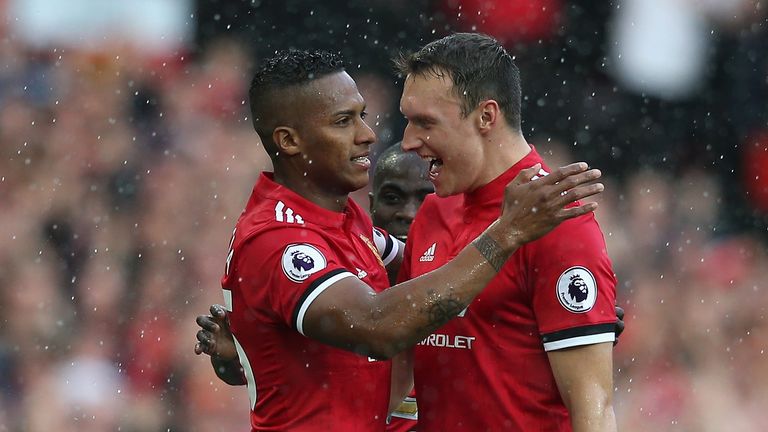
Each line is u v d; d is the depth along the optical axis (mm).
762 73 37406
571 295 12875
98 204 31188
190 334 29141
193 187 32062
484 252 12469
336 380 13609
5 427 26516
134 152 32500
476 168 13570
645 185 36250
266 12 34906
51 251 29969
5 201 30453
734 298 34281
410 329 12477
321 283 12914
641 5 36250
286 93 13781
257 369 13992
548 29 35625
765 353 32719
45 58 33312
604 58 36000
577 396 12930
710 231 36219
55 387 27250
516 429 13445
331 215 13797
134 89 33406
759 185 36875
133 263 30328
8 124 31859
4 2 33219
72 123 32438
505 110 13570
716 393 31531
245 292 13617
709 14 37094
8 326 27906
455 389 13758
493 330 13430
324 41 34969
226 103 33875
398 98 34719
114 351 28469
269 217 13562
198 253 30859
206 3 34531
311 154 13844
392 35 35062
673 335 32906
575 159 36062
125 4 33906
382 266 14406
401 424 16781
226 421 28016
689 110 37062
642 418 30781
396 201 17469
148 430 27484
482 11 35219
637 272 34438
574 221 13039
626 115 36500
